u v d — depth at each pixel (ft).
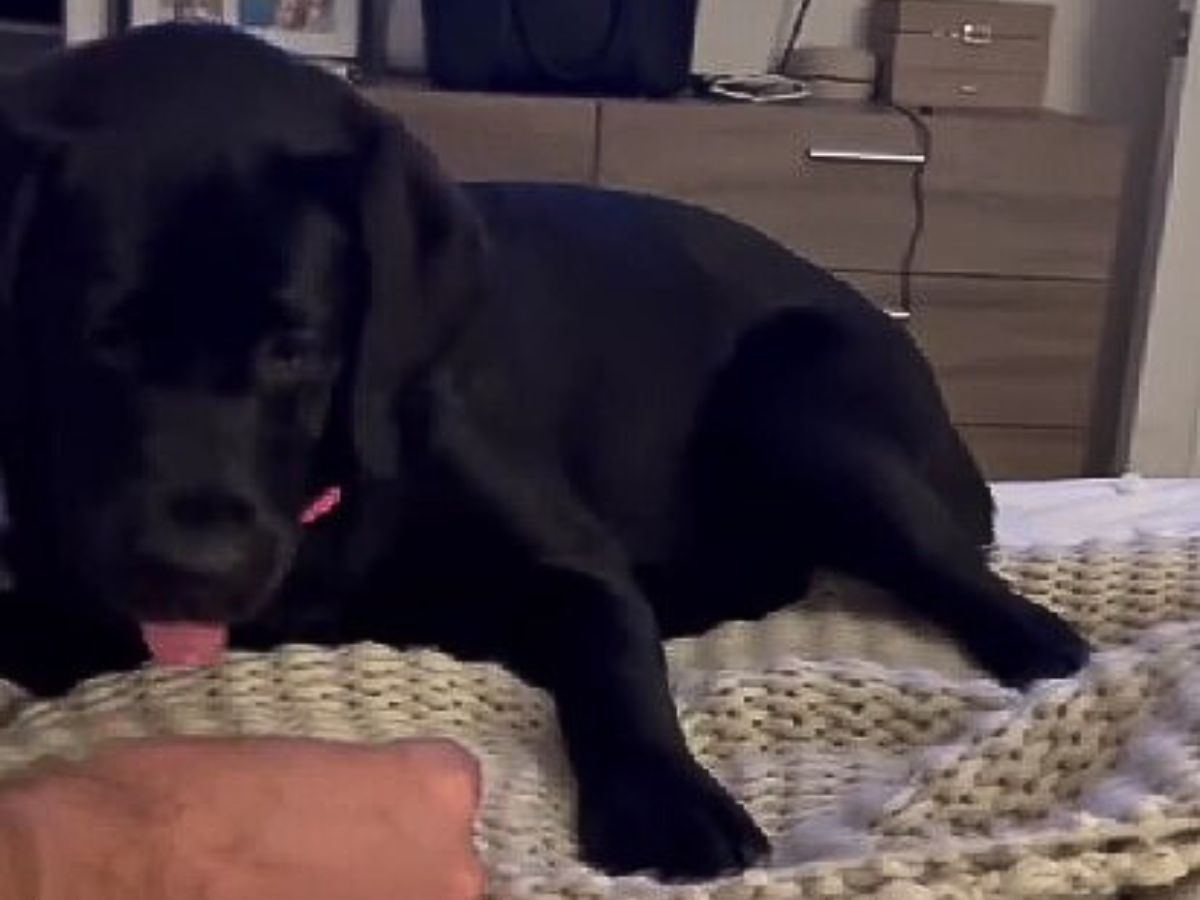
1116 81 10.05
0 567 3.86
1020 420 9.16
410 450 3.78
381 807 2.87
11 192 3.31
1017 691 3.69
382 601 3.89
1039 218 8.93
